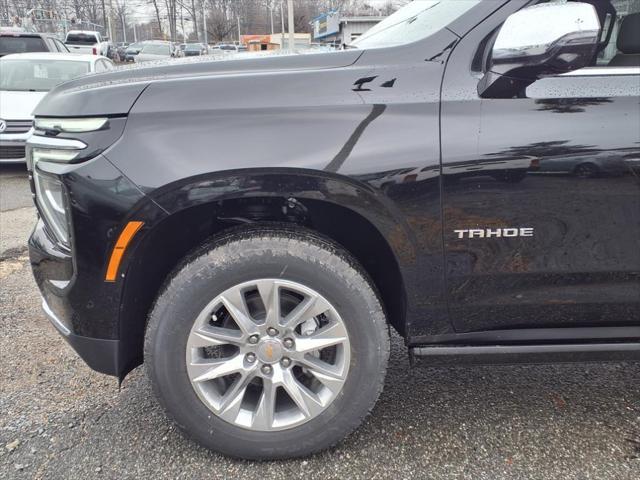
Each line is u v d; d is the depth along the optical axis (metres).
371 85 1.92
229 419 2.04
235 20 60.38
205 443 2.08
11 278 4.07
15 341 3.13
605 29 2.17
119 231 1.89
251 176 1.87
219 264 1.92
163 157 1.87
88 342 2.01
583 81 1.90
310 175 1.87
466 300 2.02
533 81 1.89
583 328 2.10
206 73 2.00
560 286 2.01
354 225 2.13
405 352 2.98
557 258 1.96
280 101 1.90
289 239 1.95
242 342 2.00
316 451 2.11
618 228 1.93
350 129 1.88
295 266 1.93
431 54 1.95
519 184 1.89
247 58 2.08
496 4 1.96
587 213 1.92
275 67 1.99
